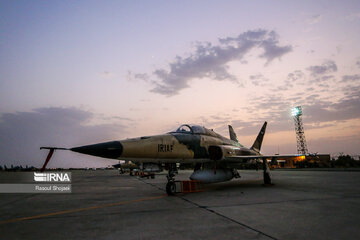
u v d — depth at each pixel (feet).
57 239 12.21
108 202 25.43
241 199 24.64
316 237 11.73
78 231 13.66
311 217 16.01
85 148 22.71
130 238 12.09
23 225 15.49
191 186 33.94
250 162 45.80
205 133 37.65
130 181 67.15
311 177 60.95
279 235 12.09
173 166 32.53
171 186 30.50
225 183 46.80
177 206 21.43
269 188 35.50
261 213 17.46
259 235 12.13
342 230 12.91
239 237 11.84
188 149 31.89
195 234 12.48
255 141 59.16
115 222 15.74
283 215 16.70
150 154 27.17
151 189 40.42
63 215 18.67
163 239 11.77
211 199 25.20
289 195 27.14
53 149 22.24
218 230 13.14
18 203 26.35
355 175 67.67
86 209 21.22
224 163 40.63
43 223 15.97
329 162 156.97
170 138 30.53
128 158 25.71
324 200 23.30
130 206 22.24
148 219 16.38
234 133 57.16
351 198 24.56
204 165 39.42
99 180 76.33
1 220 17.28
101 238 12.21
